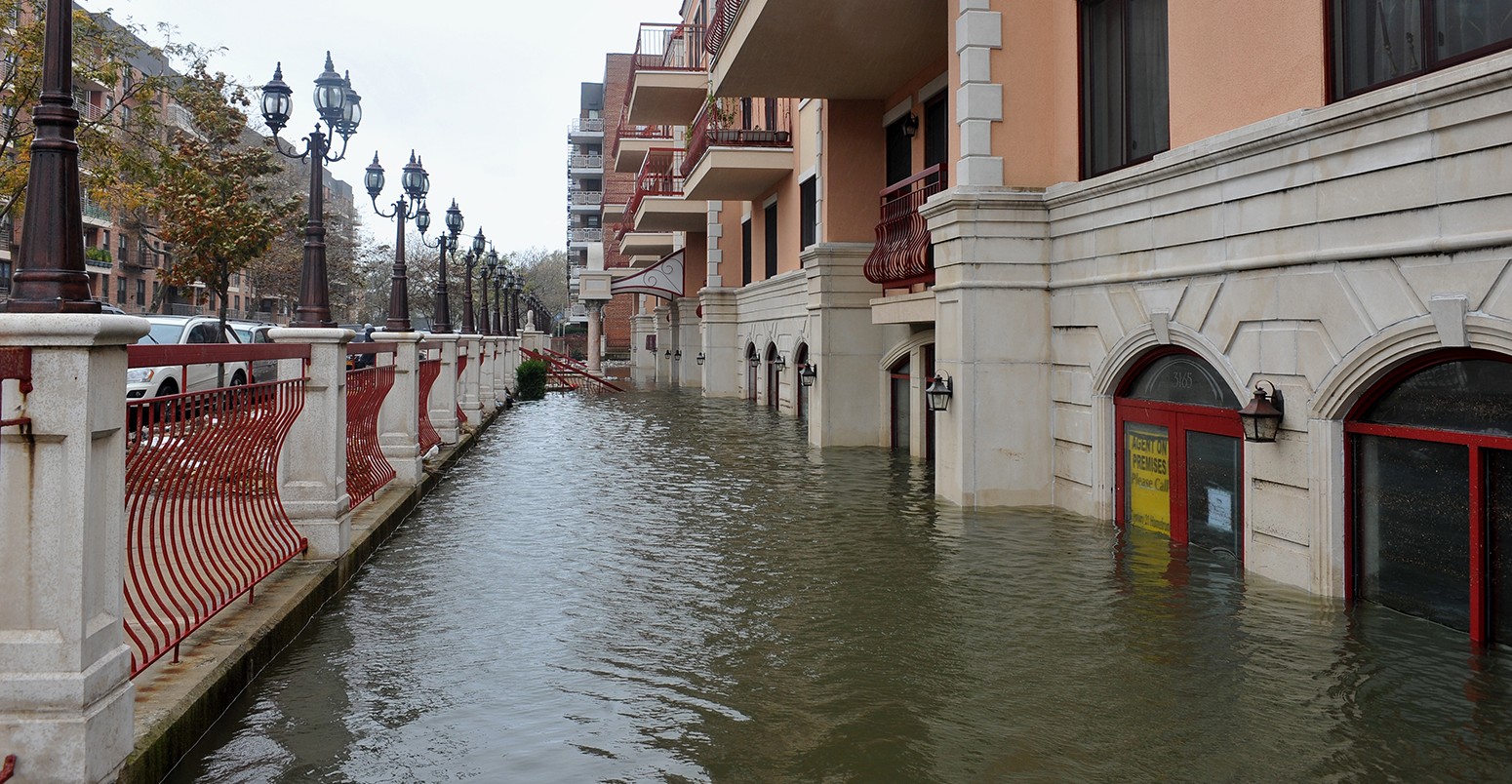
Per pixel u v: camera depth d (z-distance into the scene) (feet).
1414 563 19.33
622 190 164.35
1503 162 16.33
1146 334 27.40
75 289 11.08
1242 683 16.30
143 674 14.75
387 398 35.88
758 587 23.00
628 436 59.16
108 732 11.34
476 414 62.95
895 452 49.90
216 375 56.29
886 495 36.22
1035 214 32.83
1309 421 21.18
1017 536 28.40
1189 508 26.73
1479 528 17.67
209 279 79.05
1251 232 22.89
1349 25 20.75
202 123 87.81
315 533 23.00
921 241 38.19
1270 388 22.47
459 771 13.19
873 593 22.40
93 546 11.27
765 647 18.57
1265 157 22.21
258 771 13.12
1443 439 18.40
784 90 50.67
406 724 14.84
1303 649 17.87
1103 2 30.68
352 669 17.31
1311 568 21.35
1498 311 16.48
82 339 10.80
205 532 17.02
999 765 13.34
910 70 47.24
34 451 10.87
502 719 15.06
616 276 148.66
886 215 44.16
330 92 27.84
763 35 42.65
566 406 86.33
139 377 48.32
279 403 21.07
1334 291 20.33
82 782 10.79
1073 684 16.44
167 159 59.11
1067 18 32.07
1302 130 20.71
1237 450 24.59
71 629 10.89
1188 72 26.16
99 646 11.37
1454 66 18.07
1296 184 21.29
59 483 10.91
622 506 34.22
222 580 17.30
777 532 29.32
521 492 37.50
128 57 61.77
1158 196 26.63
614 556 26.35
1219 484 25.40
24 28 49.14
